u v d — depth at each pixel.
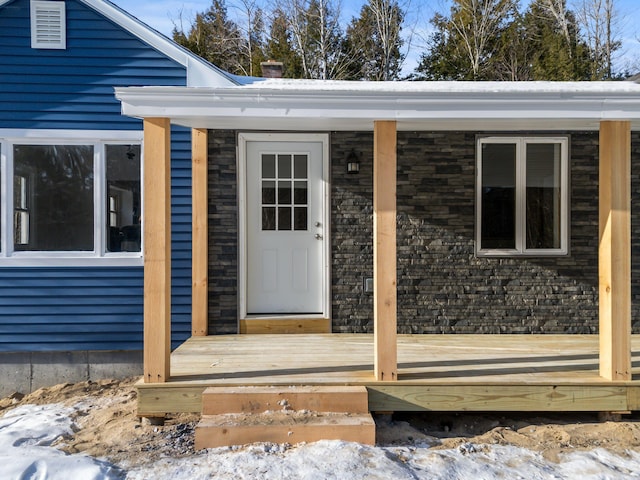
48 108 5.98
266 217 6.23
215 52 23.77
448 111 4.13
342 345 5.47
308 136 6.12
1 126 5.91
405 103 4.11
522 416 4.58
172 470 3.51
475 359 4.89
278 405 4.03
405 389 4.18
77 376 6.02
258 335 6.01
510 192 6.21
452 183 6.14
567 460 3.74
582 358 4.94
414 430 4.22
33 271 5.95
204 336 5.95
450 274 6.16
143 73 6.09
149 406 4.16
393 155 4.20
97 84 6.04
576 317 6.16
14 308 5.93
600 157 4.30
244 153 6.13
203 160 5.97
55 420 4.74
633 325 6.17
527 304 6.16
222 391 4.05
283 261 6.23
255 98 4.10
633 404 4.21
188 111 4.11
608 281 4.24
